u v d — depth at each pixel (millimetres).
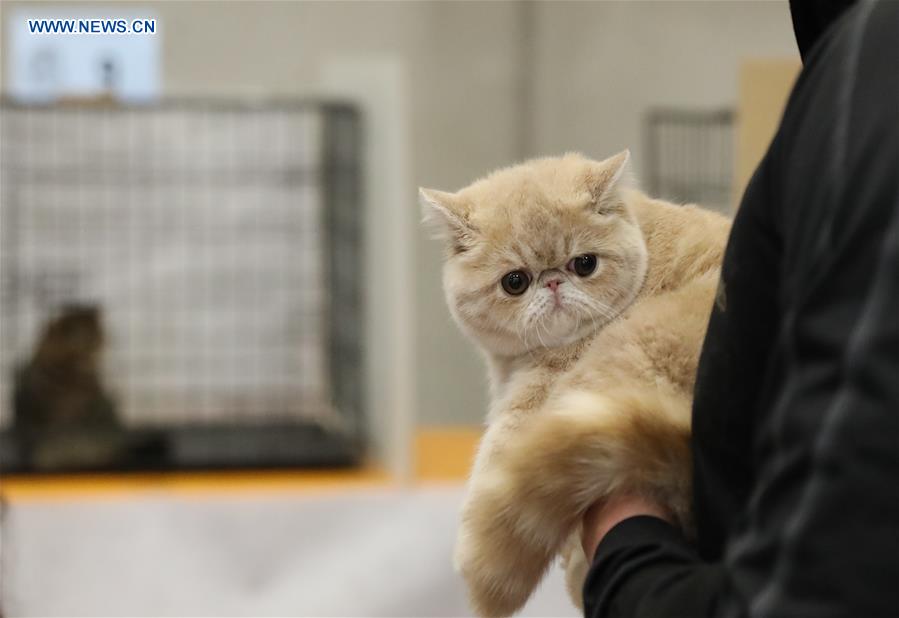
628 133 3096
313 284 2920
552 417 792
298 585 2125
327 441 2504
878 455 482
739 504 671
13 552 2035
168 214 2904
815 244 538
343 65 2521
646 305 931
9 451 2402
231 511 2119
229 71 3166
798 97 608
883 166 515
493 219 1235
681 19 2902
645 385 803
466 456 2492
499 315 1196
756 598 506
